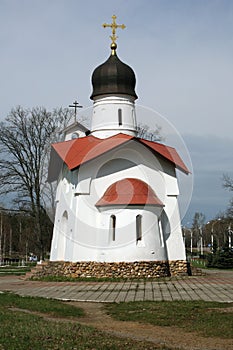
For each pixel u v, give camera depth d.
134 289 22.80
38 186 41.62
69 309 16.89
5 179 41.72
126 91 32.81
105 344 10.86
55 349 10.29
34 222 44.06
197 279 27.22
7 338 11.20
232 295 20.06
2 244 83.19
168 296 20.16
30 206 42.72
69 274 28.14
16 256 82.75
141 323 14.41
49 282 27.14
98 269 27.70
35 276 30.23
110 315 16.06
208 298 19.27
